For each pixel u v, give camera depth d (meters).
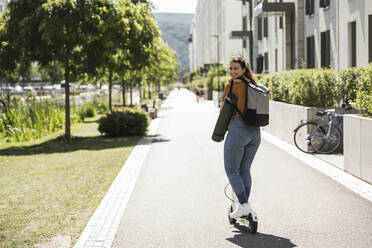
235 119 4.85
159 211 5.86
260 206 5.98
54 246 4.56
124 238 4.78
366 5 15.88
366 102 7.60
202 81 67.25
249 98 4.76
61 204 6.40
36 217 5.73
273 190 6.89
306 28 24.36
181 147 12.48
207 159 10.25
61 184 7.85
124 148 12.80
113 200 6.53
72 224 5.38
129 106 29.88
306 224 5.13
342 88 11.00
